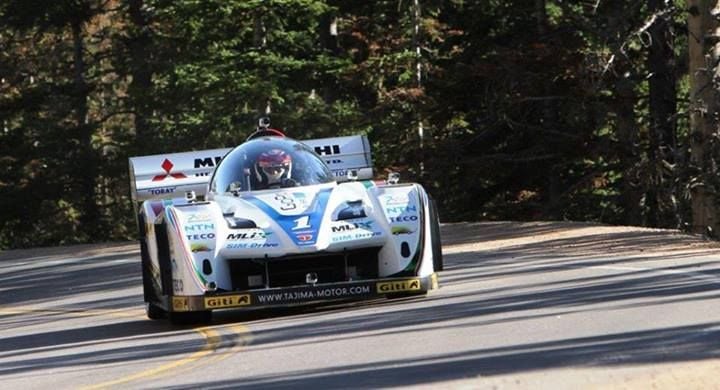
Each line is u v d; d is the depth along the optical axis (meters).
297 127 156.75
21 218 184.88
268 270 44.44
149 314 50.69
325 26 171.88
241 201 46.38
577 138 125.81
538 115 135.12
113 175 185.12
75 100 191.75
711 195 98.38
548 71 123.38
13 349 44.28
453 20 154.75
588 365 27.33
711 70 98.44
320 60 154.62
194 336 41.78
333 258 44.84
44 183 184.38
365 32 163.88
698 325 33.25
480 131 135.62
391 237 45.03
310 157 49.78
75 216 192.00
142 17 186.00
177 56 176.75
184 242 43.94
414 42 152.38
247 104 156.50
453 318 39.47
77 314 58.41
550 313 38.75
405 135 151.50
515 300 43.50
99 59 194.88
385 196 46.53
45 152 185.00
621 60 121.56
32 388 32.03
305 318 44.06
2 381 34.41
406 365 30.06
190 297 43.38
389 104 147.75
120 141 187.12
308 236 44.41
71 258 105.44
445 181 138.88
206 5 145.62
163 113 181.00
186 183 57.41
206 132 168.88
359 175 57.00
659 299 40.41
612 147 123.88
